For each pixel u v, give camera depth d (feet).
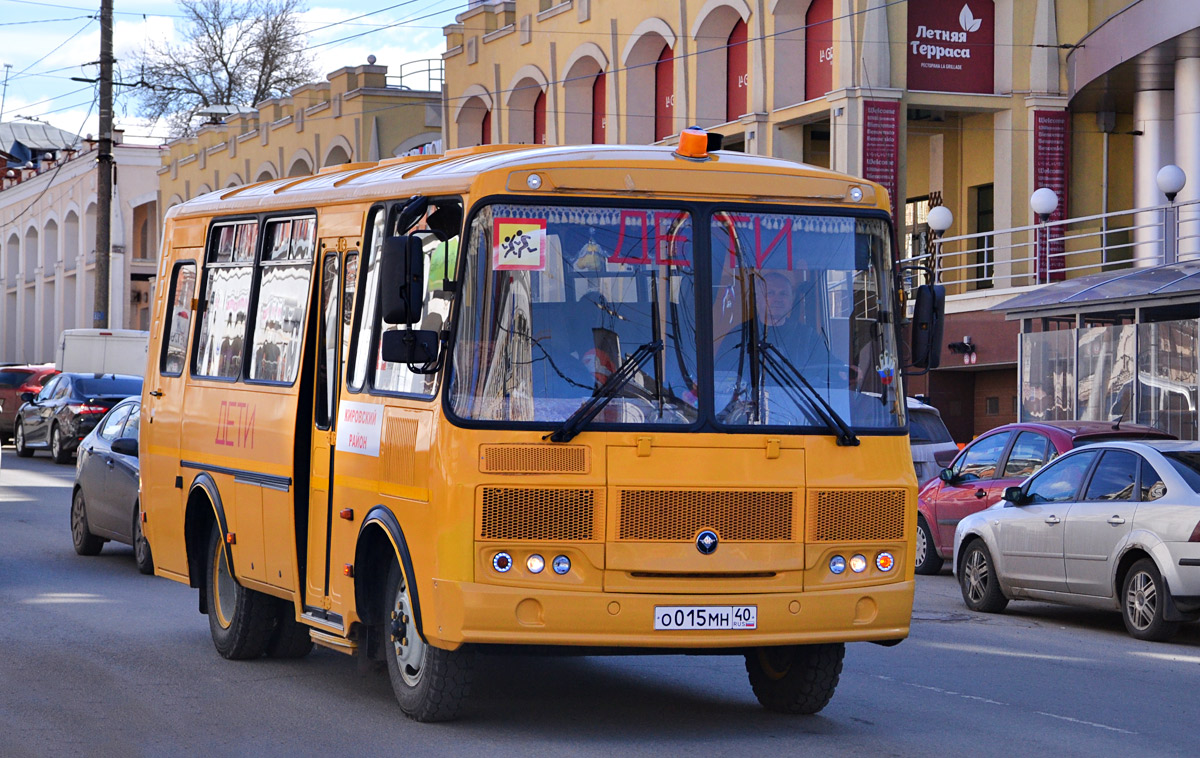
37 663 34.01
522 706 29.73
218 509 35.04
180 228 39.81
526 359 25.68
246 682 32.12
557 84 128.16
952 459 65.46
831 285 27.17
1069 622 46.52
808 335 26.89
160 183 215.92
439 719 27.48
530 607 25.20
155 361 40.42
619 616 25.31
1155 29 83.41
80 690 30.86
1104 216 80.84
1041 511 46.16
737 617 25.72
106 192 130.21
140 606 43.50
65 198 234.17
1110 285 73.92
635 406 25.79
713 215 26.71
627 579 25.45
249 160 185.37
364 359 29.22
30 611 42.14
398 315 25.36
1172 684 34.37
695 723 28.30
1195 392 67.36
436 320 26.66
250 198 36.17
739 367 26.37
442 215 27.07
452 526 25.26
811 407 26.61
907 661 37.14
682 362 26.12
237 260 35.99
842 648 28.73
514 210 26.04
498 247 25.93
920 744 26.71
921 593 53.47
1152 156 95.14
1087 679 34.83
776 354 26.63
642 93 119.34
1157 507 41.98
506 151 28.78
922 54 100.01
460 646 25.68
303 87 171.01
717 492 25.80
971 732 27.96
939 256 95.71
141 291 225.35
